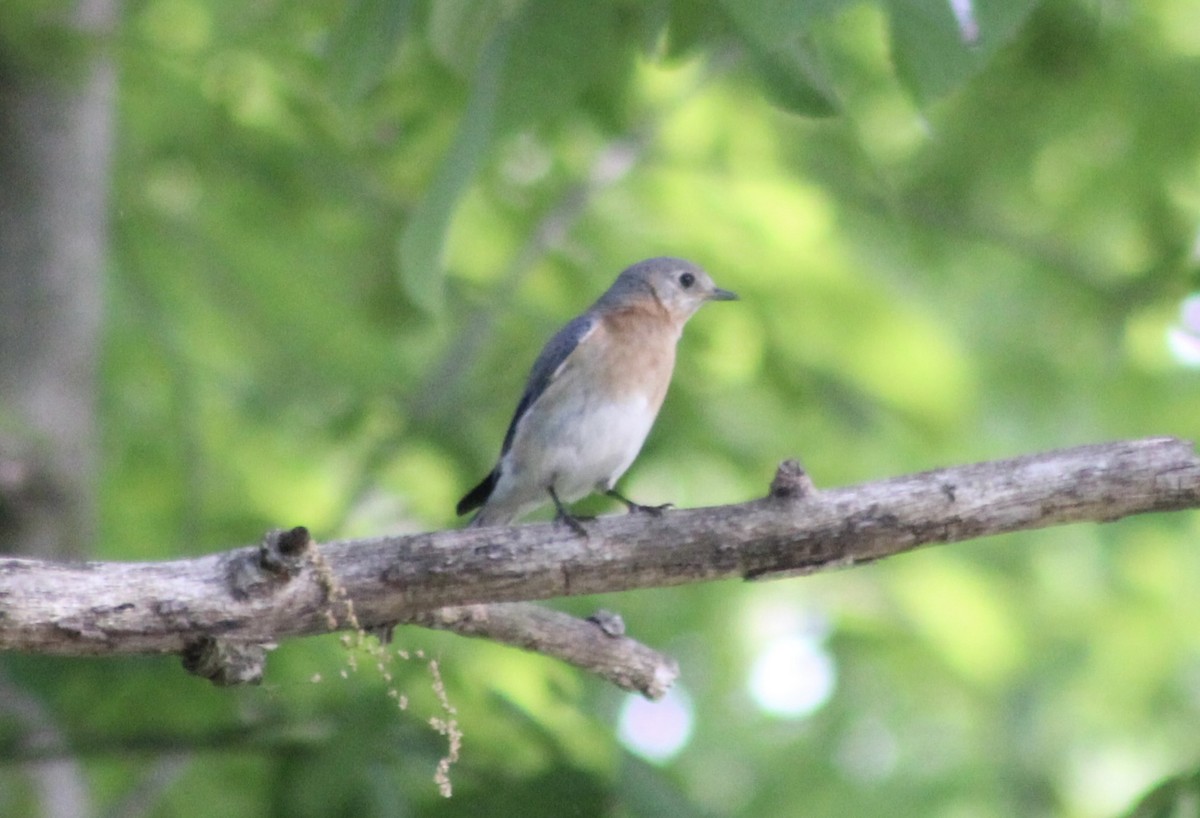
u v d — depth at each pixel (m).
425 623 7.66
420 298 6.84
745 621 16.73
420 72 12.41
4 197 10.70
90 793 11.62
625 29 8.77
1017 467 7.22
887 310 14.42
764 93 7.62
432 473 13.77
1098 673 17.66
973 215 15.65
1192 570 17.50
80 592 6.52
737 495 14.76
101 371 12.88
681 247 14.48
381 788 8.74
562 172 14.13
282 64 12.75
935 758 17.94
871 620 16.89
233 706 9.63
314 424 13.88
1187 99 13.69
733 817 9.52
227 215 13.89
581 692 10.31
